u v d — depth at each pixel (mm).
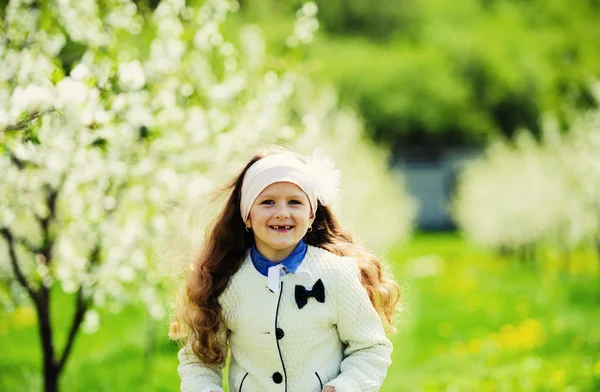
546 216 13641
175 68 4723
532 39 31078
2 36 4281
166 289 5125
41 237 4645
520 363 6773
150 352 6633
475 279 13773
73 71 3684
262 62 5586
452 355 7352
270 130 5441
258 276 2857
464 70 29594
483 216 16562
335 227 3156
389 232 14477
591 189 12438
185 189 4766
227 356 3047
